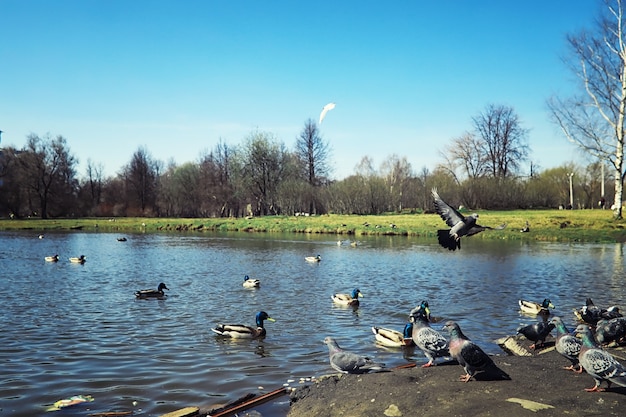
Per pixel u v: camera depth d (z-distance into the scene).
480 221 58.59
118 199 120.06
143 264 35.88
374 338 16.08
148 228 79.12
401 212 86.88
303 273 30.97
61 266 34.91
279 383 11.86
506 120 89.19
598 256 36.62
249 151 93.75
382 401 9.70
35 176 93.62
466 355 10.27
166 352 14.40
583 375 10.83
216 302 22.08
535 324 14.00
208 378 12.18
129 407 10.38
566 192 94.75
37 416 9.90
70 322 18.09
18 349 14.59
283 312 20.02
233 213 108.31
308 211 90.81
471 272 30.36
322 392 10.66
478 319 18.45
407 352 14.46
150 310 20.31
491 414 8.66
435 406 9.20
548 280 27.00
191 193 109.06
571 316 18.89
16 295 23.73
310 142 94.38
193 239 58.22
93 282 27.88
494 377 10.58
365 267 33.38
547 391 9.75
